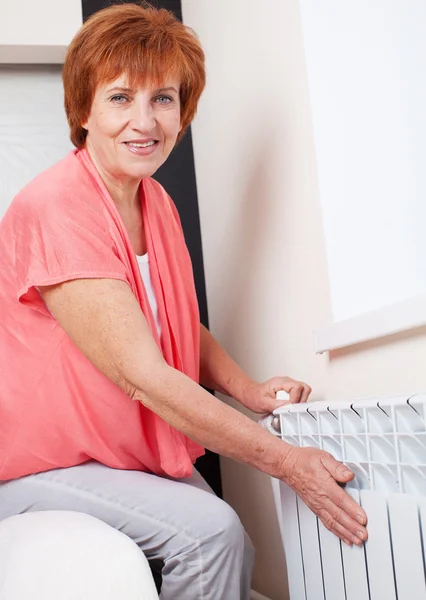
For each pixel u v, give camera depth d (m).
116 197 1.59
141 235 1.66
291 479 1.24
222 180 2.37
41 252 1.40
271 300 2.00
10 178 2.67
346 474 1.17
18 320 1.47
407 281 1.62
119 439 1.47
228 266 2.35
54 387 1.44
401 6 1.71
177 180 2.70
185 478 1.66
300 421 1.39
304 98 1.71
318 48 1.69
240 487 2.36
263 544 2.15
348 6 1.71
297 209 1.78
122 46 1.46
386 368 1.41
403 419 1.04
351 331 1.46
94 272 1.36
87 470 1.46
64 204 1.43
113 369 1.36
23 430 1.44
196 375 1.71
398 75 1.70
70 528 1.26
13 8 2.55
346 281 1.61
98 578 1.17
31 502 1.46
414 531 0.99
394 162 1.66
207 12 2.47
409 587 1.01
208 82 2.50
